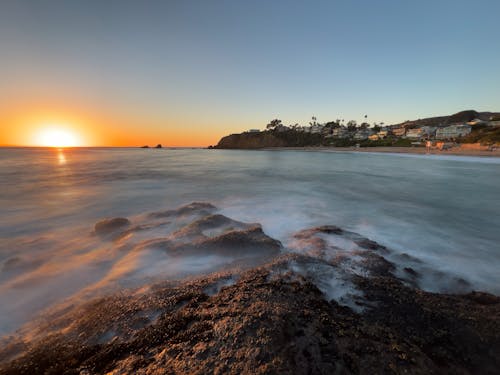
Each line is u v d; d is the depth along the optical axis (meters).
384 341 2.42
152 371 2.07
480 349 2.42
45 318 3.17
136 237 6.06
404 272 4.45
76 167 27.25
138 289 3.71
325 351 2.22
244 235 5.45
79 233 6.63
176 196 11.88
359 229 7.27
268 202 10.66
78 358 2.44
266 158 47.47
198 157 50.88
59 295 3.73
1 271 4.45
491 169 25.50
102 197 11.58
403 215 8.91
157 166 29.30
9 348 2.65
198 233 5.96
